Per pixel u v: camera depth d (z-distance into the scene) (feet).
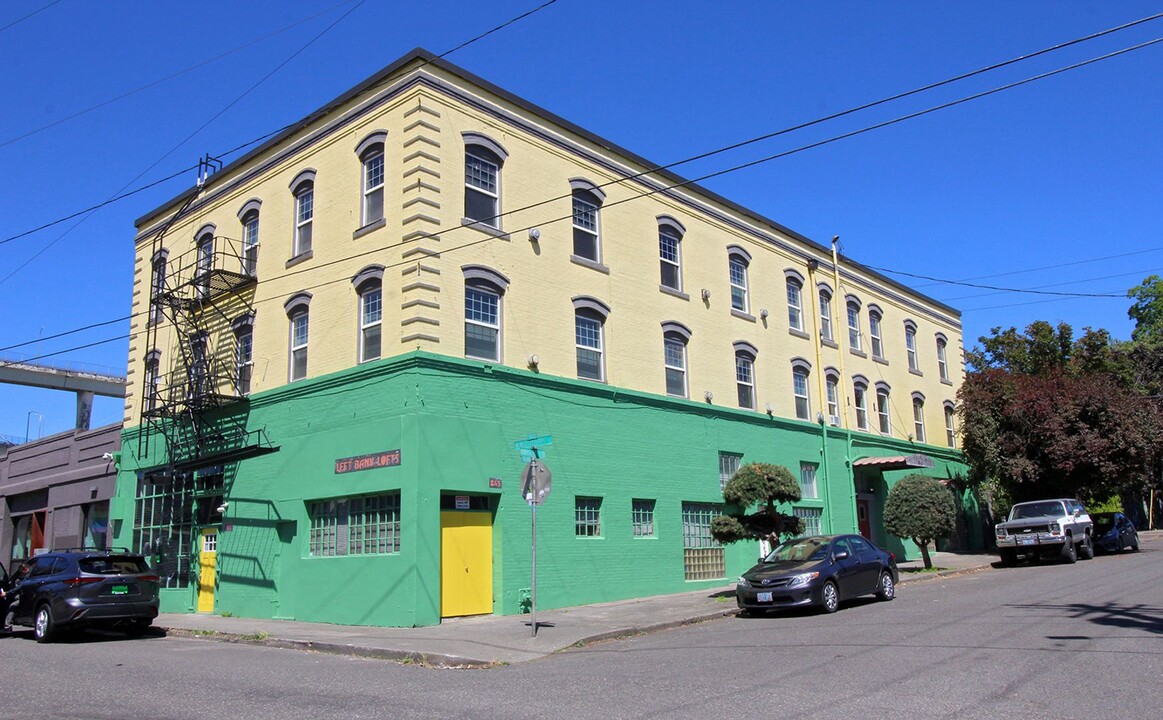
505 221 65.98
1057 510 89.51
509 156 67.51
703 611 57.98
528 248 67.36
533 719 26.17
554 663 39.68
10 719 27.43
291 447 65.21
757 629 47.75
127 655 45.06
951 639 38.37
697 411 79.92
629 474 71.31
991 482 113.60
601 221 74.84
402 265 60.08
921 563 97.91
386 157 63.62
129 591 54.08
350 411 61.21
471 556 59.21
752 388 88.74
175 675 36.78
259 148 75.36
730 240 89.97
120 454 86.12
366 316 63.00
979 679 29.35
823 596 53.21
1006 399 110.11
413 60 62.95
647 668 35.70
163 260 86.63
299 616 62.03
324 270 66.69
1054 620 42.88
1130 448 104.88
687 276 83.10
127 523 82.79
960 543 120.67
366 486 58.49
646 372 75.92
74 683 34.71
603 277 73.61
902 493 86.94
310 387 64.75
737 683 30.76
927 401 123.13
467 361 60.13
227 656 44.55
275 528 65.41
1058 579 66.74
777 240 97.25
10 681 35.50
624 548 69.36
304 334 67.97
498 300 64.34
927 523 84.99
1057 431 104.99
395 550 56.90
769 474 66.69
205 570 72.74
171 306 76.48
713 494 79.71
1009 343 146.30
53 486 96.89
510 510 61.05
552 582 62.90
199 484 75.20
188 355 78.84
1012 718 24.14
